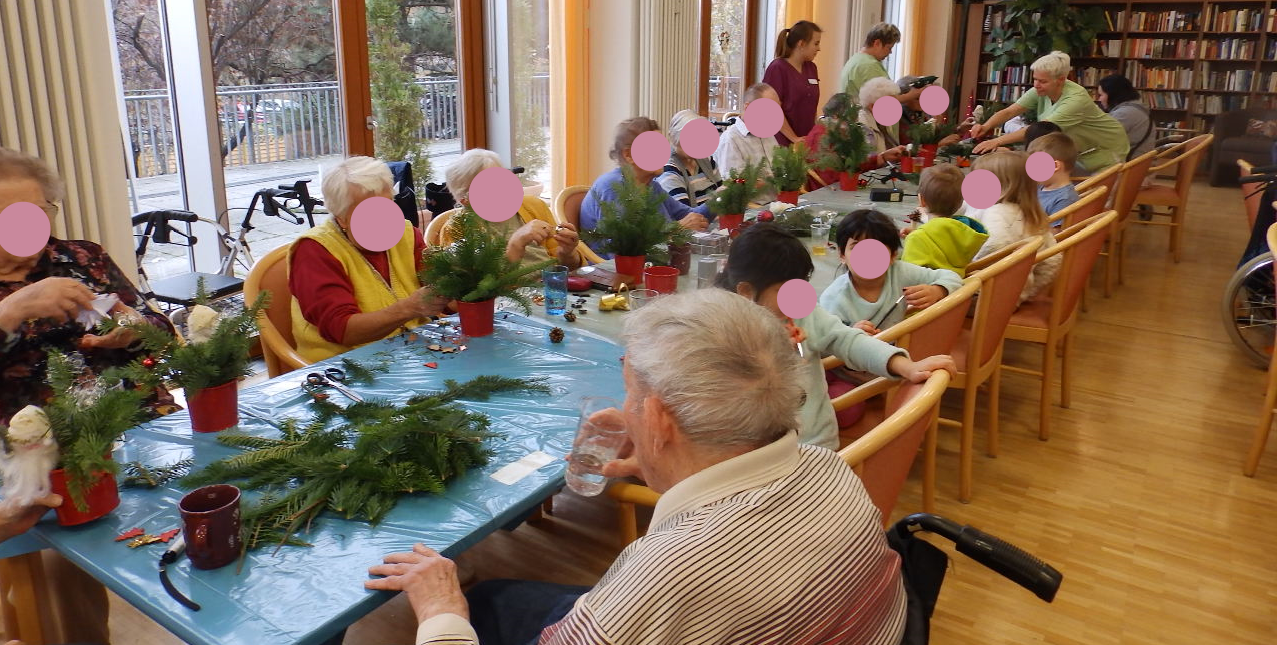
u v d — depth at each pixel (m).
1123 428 3.44
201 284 1.80
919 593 1.29
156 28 3.95
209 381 1.66
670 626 0.89
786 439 1.00
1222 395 3.79
